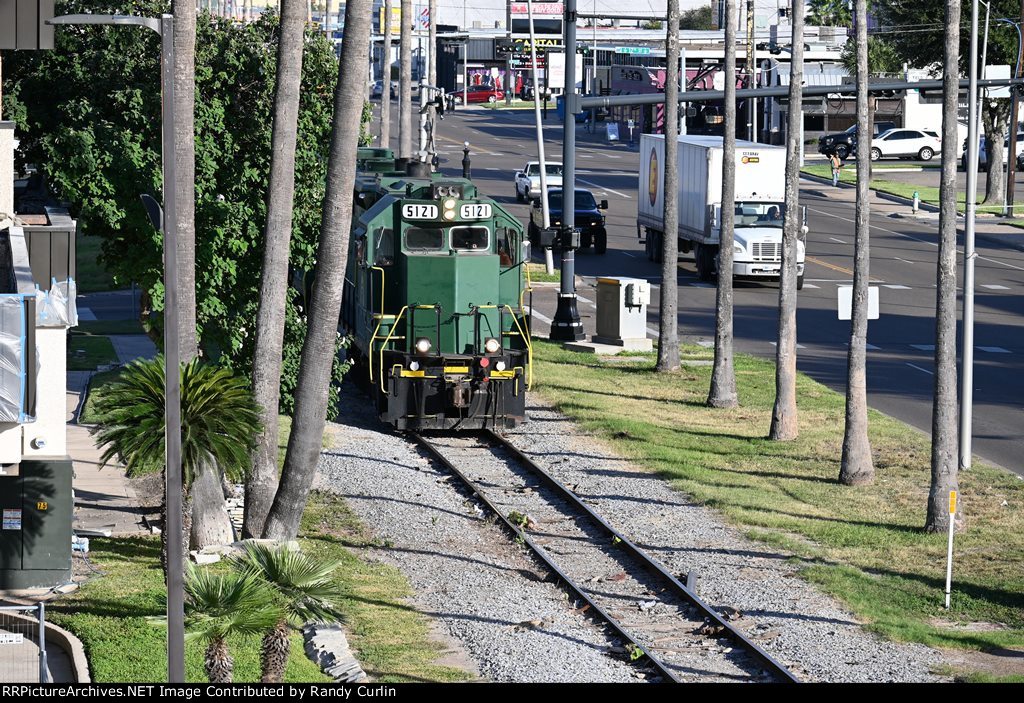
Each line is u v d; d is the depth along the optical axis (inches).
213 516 1770.4
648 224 4712.1
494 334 2442.2
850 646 1475.1
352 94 1724.9
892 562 1780.3
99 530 1811.0
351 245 2805.1
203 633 1115.3
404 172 2942.9
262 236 2172.7
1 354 1427.2
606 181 6978.4
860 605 1603.1
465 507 2000.5
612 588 1668.3
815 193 6624.0
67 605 1518.2
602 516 1963.6
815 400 2736.2
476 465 2249.0
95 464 2151.8
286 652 1178.0
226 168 2196.1
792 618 1565.0
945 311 1900.8
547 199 4414.4
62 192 2100.1
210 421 1534.2
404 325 2442.2
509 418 2440.9
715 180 4168.3
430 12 5378.9
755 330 3501.5
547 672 1366.9
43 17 1856.5
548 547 1828.2
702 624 1541.6
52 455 1611.7
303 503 1779.0
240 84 2196.1
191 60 1732.3
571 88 3289.9
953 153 1924.2
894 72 7726.4
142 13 2176.4
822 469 2249.0
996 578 1707.7
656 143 4594.0
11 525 1590.8
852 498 2082.9
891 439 2432.3
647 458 2278.5
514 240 2479.1
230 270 2151.8
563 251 3341.5
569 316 3339.1
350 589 1601.9
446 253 2442.2
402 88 4409.5
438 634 1487.5
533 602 1600.6
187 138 1729.8
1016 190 6614.2
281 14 1765.5
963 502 2046.0
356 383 2869.1
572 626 1528.1
